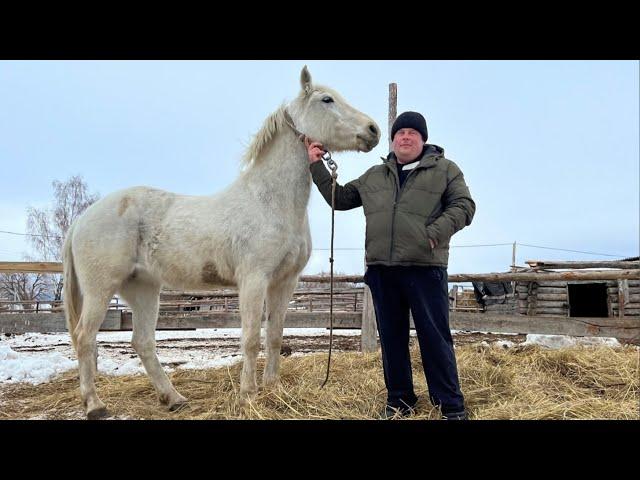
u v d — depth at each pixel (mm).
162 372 3461
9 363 4758
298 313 6254
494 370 3586
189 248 3266
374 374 3760
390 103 5836
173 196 3559
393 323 2904
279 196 3238
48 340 8688
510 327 5645
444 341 2791
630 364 3877
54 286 23594
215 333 10727
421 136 2889
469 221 2742
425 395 3184
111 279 3258
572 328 5297
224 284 3402
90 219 3309
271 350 3488
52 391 3984
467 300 13234
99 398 3506
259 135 3379
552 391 3430
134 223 3352
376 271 2885
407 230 2682
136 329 3508
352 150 3326
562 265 10203
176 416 3115
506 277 5891
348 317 6180
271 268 3172
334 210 3127
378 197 2832
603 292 12719
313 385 3443
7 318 5484
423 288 2758
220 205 3322
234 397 3250
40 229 24703
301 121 3283
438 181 2732
